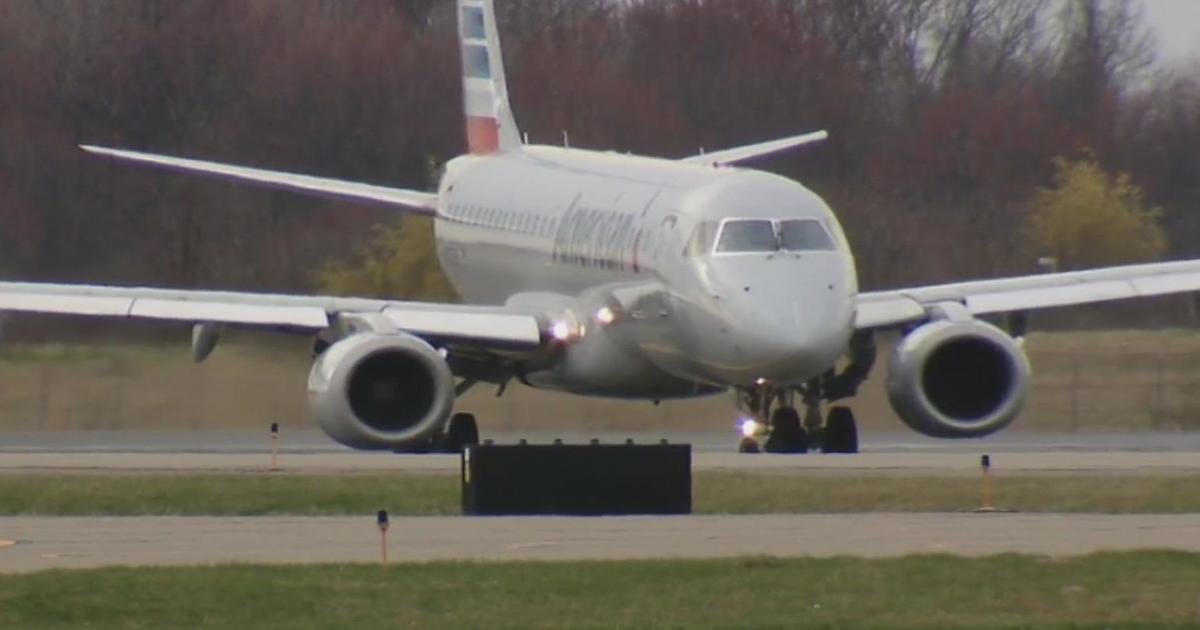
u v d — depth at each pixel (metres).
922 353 130.12
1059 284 139.88
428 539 92.62
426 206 172.38
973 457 131.75
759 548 89.12
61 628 73.94
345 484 112.00
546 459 105.19
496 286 157.50
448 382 130.38
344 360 129.12
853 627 73.69
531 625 74.00
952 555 85.56
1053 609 76.44
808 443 139.00
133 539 92.75
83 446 157.25
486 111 175.75
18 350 188.88
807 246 126.00
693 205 129.00
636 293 132.38
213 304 136.00
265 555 87.31
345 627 73.81
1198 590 79.06
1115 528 95.88
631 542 91.31
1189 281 140.38
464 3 180.00
